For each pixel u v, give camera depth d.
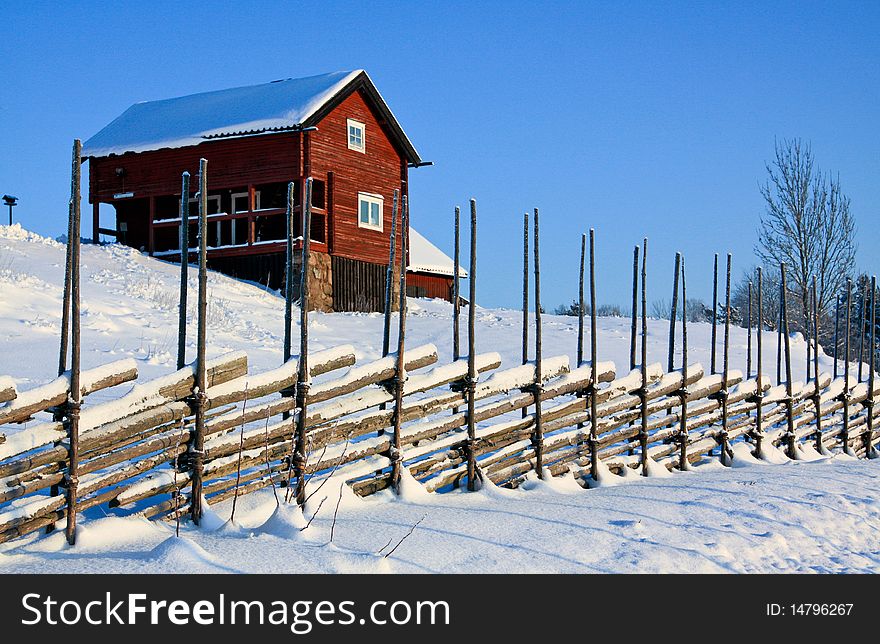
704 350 20.58
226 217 28.25
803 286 32.94
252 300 22.98
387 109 29.61
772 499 8.65
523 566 5.99
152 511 6.37
